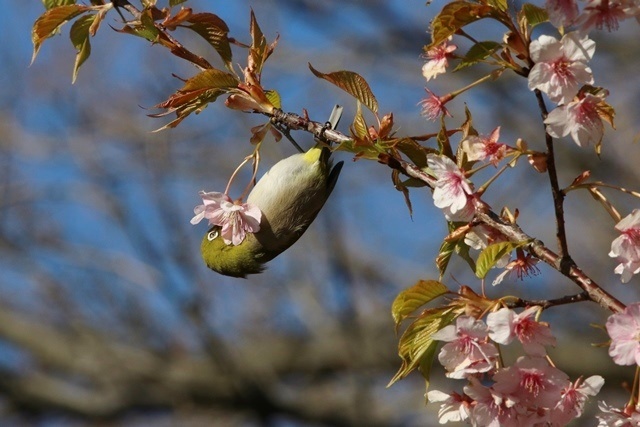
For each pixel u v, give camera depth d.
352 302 14.83
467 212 4.45
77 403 14.76
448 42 4.67
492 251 4.18
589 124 4.06
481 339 4.09
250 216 5.06
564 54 3.96
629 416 4.02
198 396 14.51
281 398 14.58
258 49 5.04
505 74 15.38
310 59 15.87
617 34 14.98
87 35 5.28
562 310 14.45
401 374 4.32
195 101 4.97
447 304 4.32
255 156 5.09
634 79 14.96
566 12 3.90
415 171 4.67
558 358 13.73
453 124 15.18
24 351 15.27
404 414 14.36
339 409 14.45
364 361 14.49
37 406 14.83
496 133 4.35
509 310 4.05
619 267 4.30
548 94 3.97
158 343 15.39
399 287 15.67
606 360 13.64
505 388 4.08
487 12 4.09
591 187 4.28
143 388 14.70
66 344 15.22
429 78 4.67
